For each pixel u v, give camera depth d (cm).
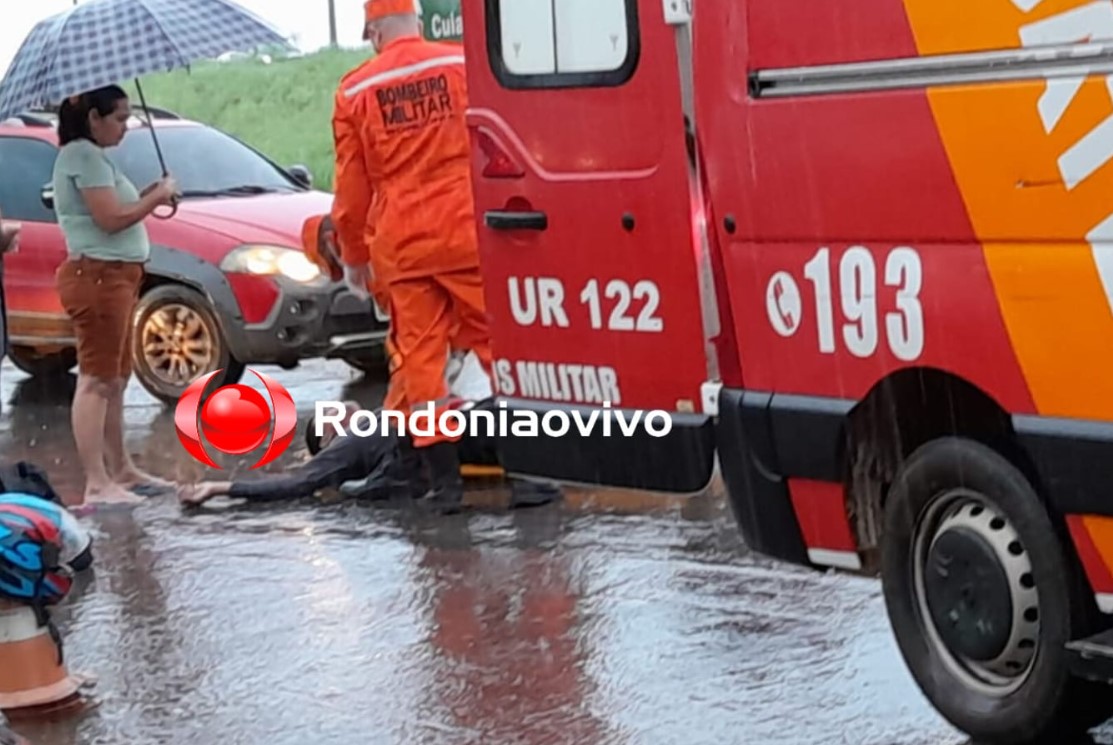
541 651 777
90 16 1012
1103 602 575
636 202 718
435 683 744
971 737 633
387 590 881
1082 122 549
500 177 770
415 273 1000
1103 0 540
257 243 1395
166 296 1409
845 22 612
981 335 586
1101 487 559
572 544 950
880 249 614
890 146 603
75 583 919
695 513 1005
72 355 1582
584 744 670
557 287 758
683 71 697
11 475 825
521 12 750
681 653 765
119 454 1114
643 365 731
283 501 1076
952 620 627
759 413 670
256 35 1052
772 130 642
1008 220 572
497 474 1102
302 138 2655
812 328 644
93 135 1062
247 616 850
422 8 1261
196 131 1565
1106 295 550
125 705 740
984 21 571
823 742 659
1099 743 629
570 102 738
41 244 1493
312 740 689
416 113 984
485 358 1020
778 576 872
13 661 731
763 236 654
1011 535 607
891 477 664
